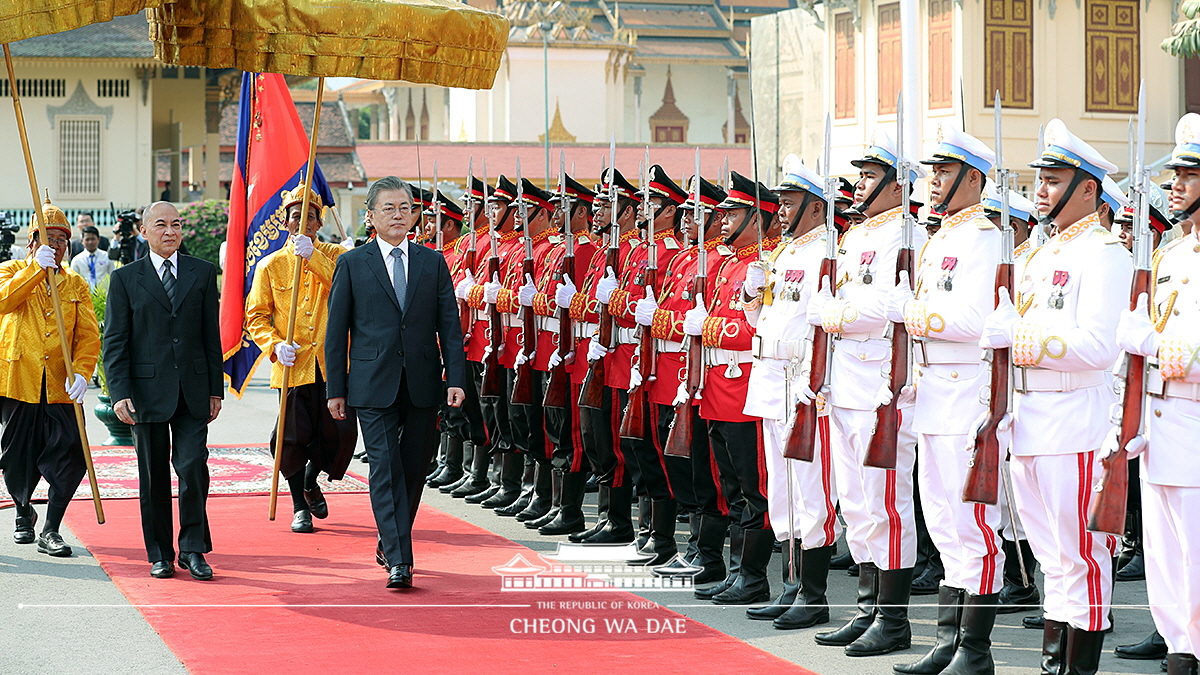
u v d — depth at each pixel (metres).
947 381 5.50
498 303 9.05
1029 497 5.23
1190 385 4.60
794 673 5.44
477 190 10.33
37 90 38.53
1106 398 5.11
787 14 40.53
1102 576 5.12
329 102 48.97
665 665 5.53
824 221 6.54
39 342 7.77
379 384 7.00
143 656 5.63
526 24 51.09
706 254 7.03
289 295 8.56
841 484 6.02
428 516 9.20
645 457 7.57
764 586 6.77
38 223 7.18
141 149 39.28
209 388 7.21
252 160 9.82
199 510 7.14
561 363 8.39
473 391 9.80
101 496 9.48
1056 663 5.24
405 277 7.16
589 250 8.70
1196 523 4.64
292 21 6.88
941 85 32.56
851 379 5.95
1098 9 32.91
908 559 5.89
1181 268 4.66
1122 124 33.09
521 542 8.27
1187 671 4.76
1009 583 6.79
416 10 7.01
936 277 5.47
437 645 5.81
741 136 62.06
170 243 7.11
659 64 60.97
